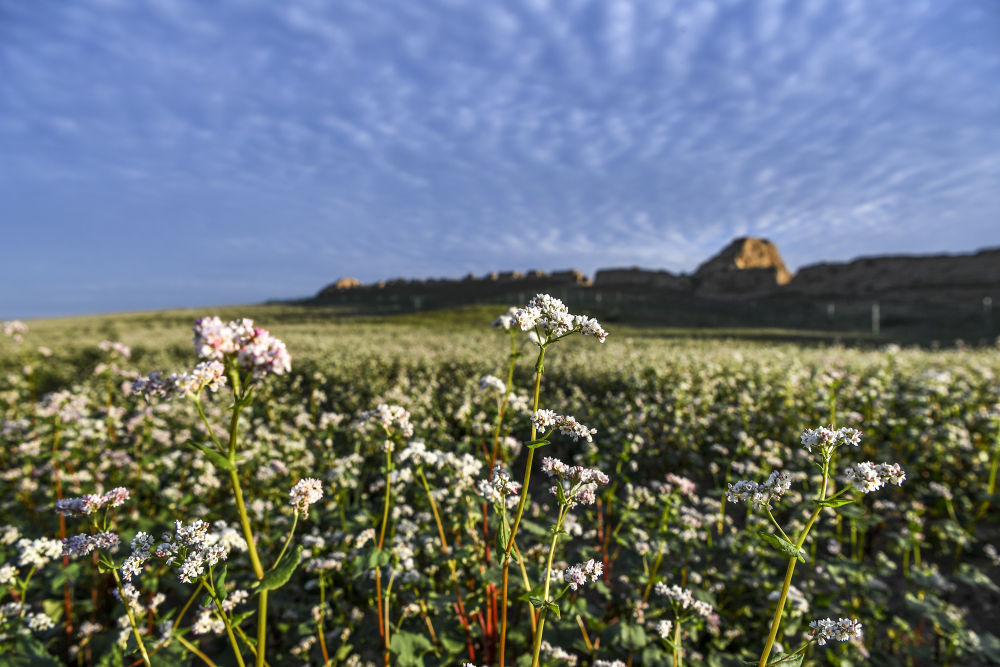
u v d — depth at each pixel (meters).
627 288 125.94
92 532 2.62
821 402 8.37
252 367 1.96
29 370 9.40
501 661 2.76
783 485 2.17
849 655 3.79
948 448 6.81
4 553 4.12
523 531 4.61
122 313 93.81
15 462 7.17
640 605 3.90
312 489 2.34
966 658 4.06
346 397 12.36
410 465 4.34
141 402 6.92
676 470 7.94
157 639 3.39
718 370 12.48
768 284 112.38
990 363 12.61
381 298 123.06
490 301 95.56
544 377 14.02
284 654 3.95
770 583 4.20
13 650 3.25
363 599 4.43
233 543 3.51
